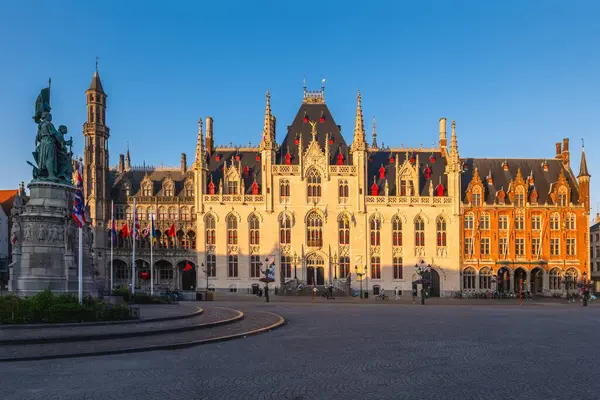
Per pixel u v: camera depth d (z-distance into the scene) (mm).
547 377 20359
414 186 96562
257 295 89000
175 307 48938
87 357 23969
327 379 19859
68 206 43812
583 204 95500
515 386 18891
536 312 53656
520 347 27656
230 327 34844
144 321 34406
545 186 98875
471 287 95062
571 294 85250
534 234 95688
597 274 113625
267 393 17812
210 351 25938
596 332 34625
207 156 101688
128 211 99750
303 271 94125
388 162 101500
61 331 29375
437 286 97875
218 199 95312
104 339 28078
